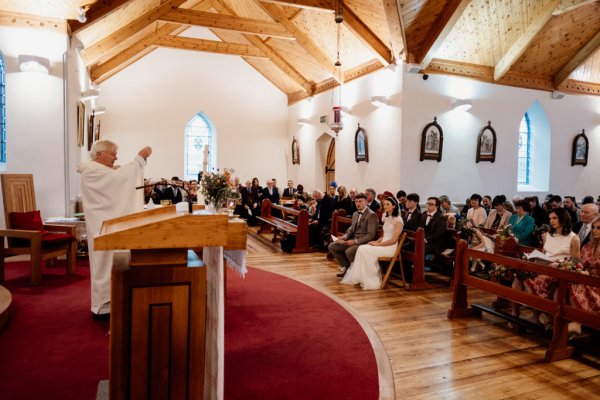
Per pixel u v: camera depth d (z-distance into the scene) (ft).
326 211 25.17
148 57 39.88
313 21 30.07
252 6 33.32
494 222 22.18
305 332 11.79
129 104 39.45
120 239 4.28
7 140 19.31
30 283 15.31
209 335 5.53
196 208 10.93
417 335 12.07
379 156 29.68
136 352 4.55
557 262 12.01
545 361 10.48
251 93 43.78
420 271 16.93
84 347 10.01
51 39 19.72
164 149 40.63
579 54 29.89
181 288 4.62
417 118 27.63
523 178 34.06
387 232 17.93
